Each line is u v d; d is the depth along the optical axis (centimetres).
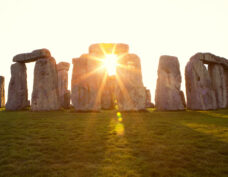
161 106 1795
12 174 388
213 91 1998
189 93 1977
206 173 386
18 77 2031
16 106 1969
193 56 2038
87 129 801
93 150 529
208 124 923
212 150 523
